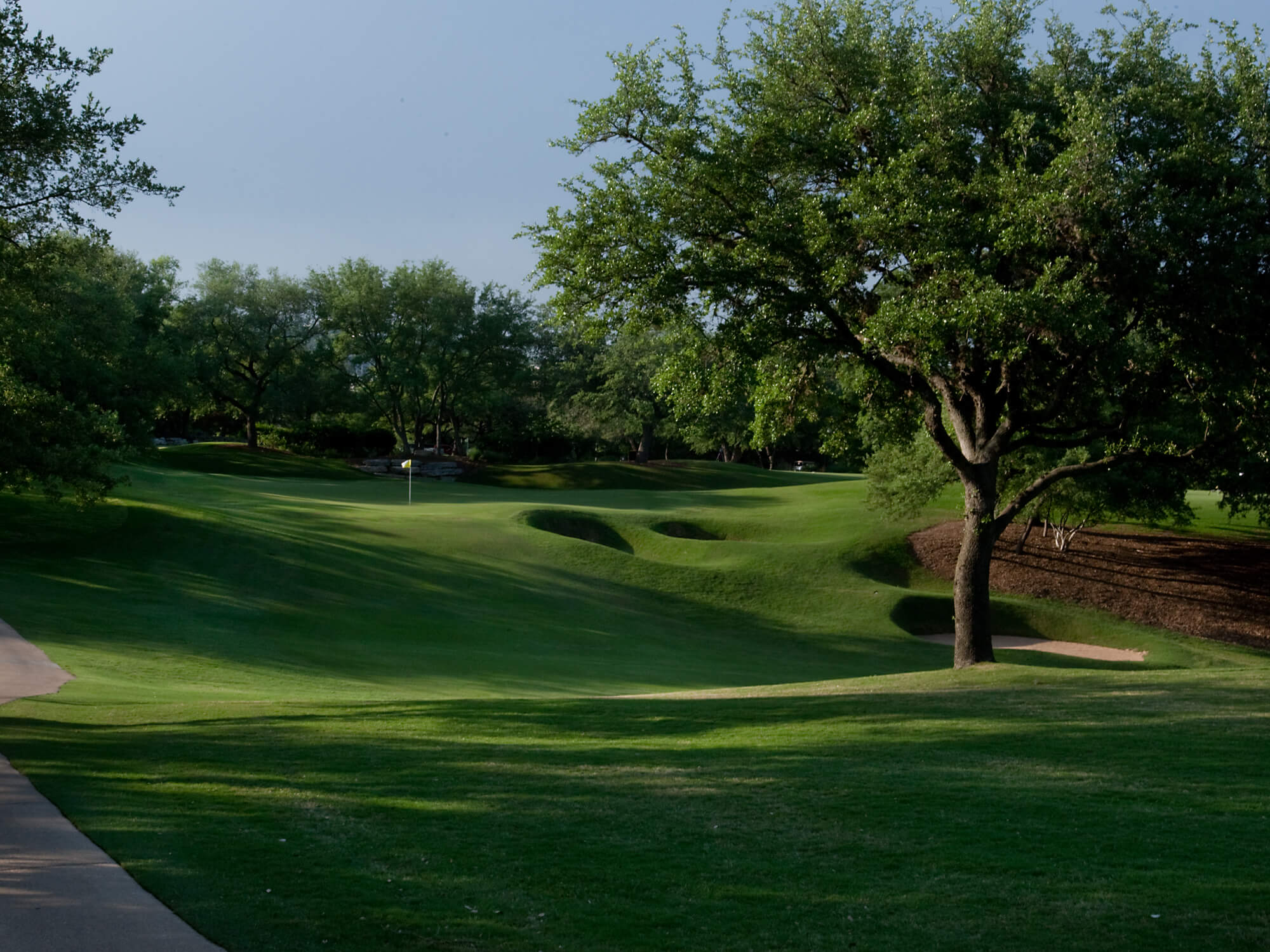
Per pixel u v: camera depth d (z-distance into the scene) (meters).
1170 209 15.52
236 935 5.29
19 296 15.97
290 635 22.47
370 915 5.62
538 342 88.25
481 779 9.02
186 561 28.00
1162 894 5.82
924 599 34.34
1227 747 9.75
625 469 70.38
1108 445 19.94
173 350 65.00
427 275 73.50
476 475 67.88
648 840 7.07
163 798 8.32
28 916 5.56
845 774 8.98
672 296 18.09
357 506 41.00
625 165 18.38
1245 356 16.83
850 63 17.94
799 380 20.61
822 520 44.72
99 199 14.81
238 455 65.06
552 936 5.33
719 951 5.15
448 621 25.81
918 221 15.98
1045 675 16.19
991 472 19.36
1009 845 6.82
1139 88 16.88
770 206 18.12
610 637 27.00
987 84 18.06
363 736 11.35
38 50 14.01
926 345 16.47
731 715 12.52
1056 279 16.19
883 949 5.14
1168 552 40.59
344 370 78.19
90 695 14.66
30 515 30.89
